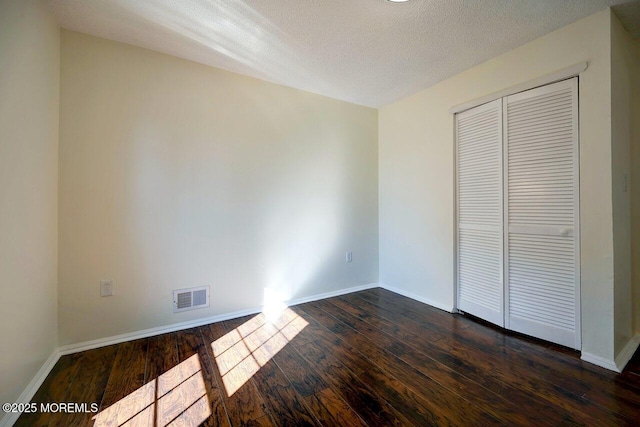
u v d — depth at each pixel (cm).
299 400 144
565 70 183
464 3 163
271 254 273
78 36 190
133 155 208
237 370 171
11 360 130
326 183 308
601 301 173
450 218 264
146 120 212
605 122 170
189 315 232
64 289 187
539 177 202
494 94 224
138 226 211
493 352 191
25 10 141
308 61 231
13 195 131
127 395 148
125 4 164
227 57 225
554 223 195
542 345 199
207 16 175
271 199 271
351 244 330
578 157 182
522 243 213
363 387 155
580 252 182
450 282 266
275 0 160
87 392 151
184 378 163
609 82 168
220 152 243
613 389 151
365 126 339
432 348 197
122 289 206
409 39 200
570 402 141
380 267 352
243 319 250
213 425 128
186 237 229
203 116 235
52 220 176
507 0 160
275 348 199
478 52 218
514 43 206
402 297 312
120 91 203
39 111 157
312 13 171
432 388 154
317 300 302
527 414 134
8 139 127
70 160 188
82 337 194
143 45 208
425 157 289
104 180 199
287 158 281
